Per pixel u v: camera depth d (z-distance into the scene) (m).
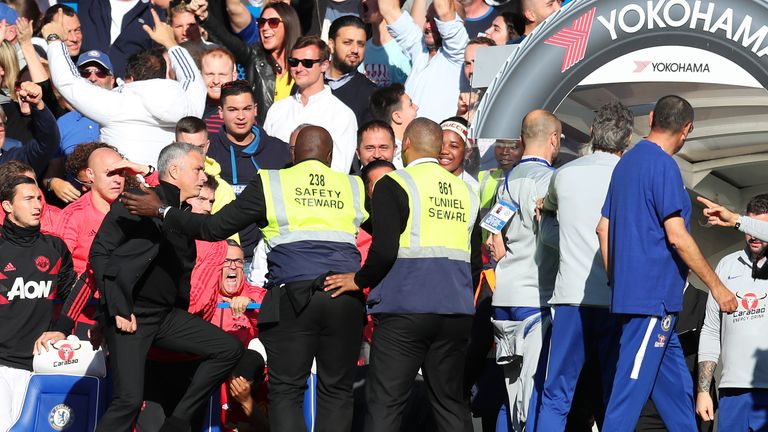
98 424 22.39
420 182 22.58
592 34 25.70
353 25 33.88
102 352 24.52
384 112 31.81
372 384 22.56
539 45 25.86
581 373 24.56
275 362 22.38
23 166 25.31
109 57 37.53
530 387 23.77
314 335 22.30
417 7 37.59
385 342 22.53
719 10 25.12
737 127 27.05
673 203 21.06
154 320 22.72
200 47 33.81
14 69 32.78
